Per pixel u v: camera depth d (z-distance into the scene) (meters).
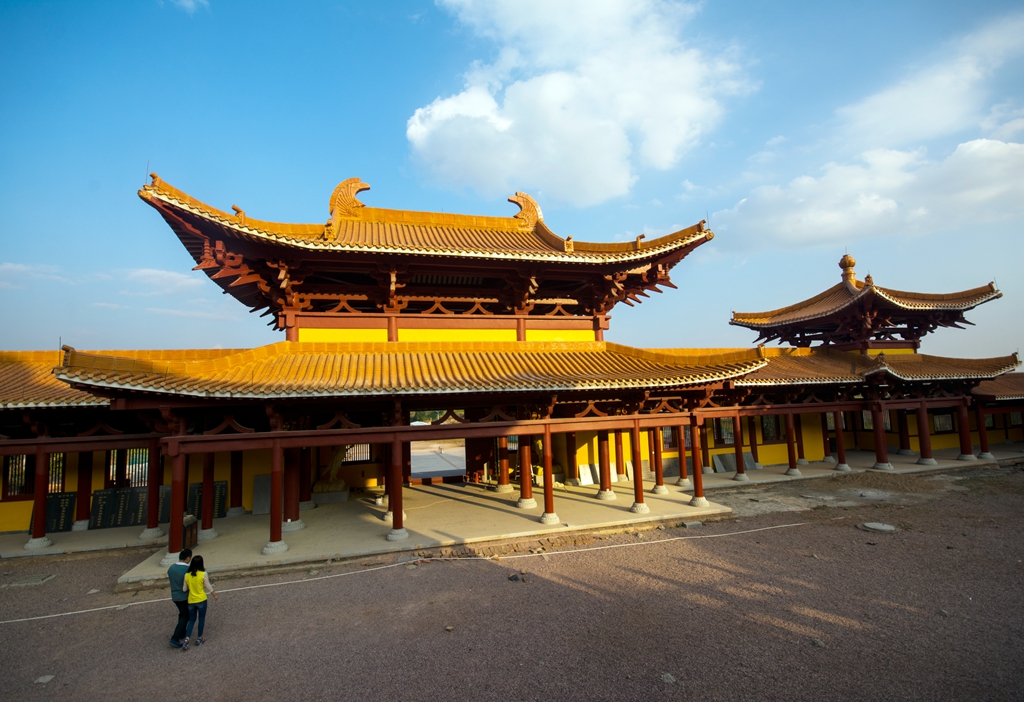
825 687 8.54
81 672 9.77
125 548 17.62
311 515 20.77
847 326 32.47
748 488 25.41
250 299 22.59
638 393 19.72
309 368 17.23
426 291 21.66
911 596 12.27
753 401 27.66
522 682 8.95
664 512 19.70
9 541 18.19
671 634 10.57
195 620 11.42
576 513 19.98
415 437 17.20
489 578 14.08
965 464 29.11
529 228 24.92
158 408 14.69
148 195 14.80
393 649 10.28
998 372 29.66
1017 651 9.62
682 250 21.69
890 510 20.78
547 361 20.16
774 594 12.55
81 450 17.52
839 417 28.42
